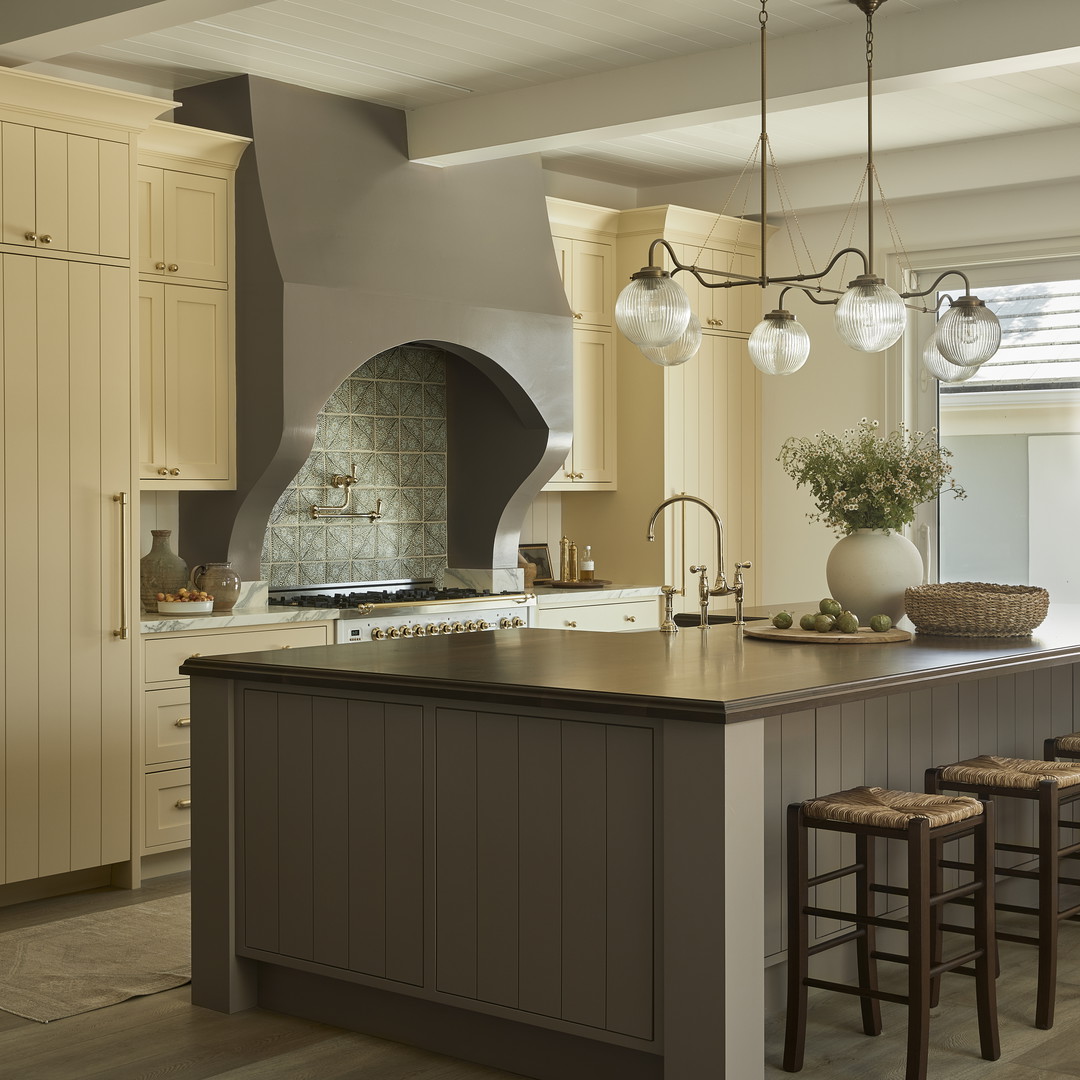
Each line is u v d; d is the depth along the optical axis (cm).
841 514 494
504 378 672
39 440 493
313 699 375
